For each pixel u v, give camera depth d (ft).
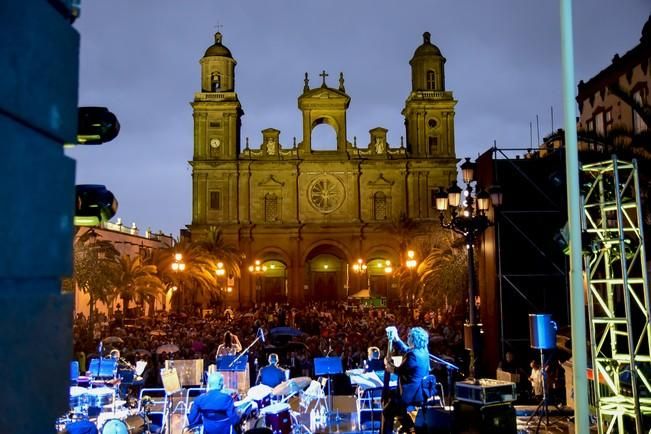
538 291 80.94
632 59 91.91
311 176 254.68
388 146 257.96
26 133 7.73
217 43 263.90
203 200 250.37
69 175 8.79
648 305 38.47
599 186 42.83
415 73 260.62
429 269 164.35
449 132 254.47
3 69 7.11
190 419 38.73
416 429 37.09
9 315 7.16
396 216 251.19
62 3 9.00
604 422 44.19
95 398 48.21
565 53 28.94
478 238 87.45
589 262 40.55
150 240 232.73
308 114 257.14
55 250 8.30
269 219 252.83
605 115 100.53
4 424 7.01
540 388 58.65
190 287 209.77
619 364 43.29
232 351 73.10
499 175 82.28
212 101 251.80
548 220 81.30
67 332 8.61
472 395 35.12
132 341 96.17
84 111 13.48
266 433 35.83
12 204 7.25
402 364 36.91
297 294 247.70
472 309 60.95
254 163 251.80
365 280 246.68
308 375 76.43
